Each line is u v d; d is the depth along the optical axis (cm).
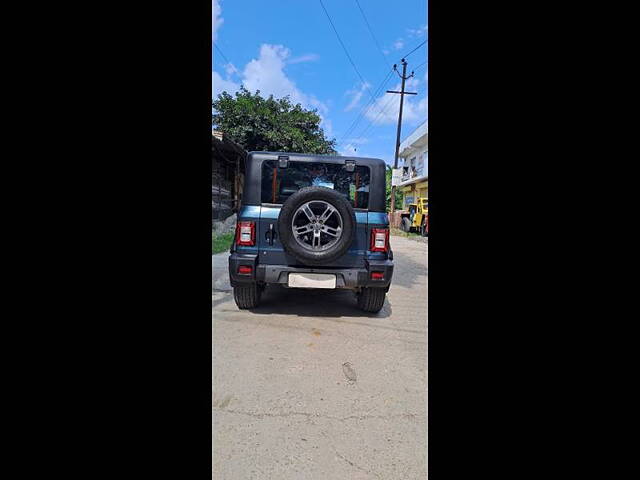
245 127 1546
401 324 400
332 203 363
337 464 183
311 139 1778
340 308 455
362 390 255
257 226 389
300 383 262
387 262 391
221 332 357
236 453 188
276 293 518
